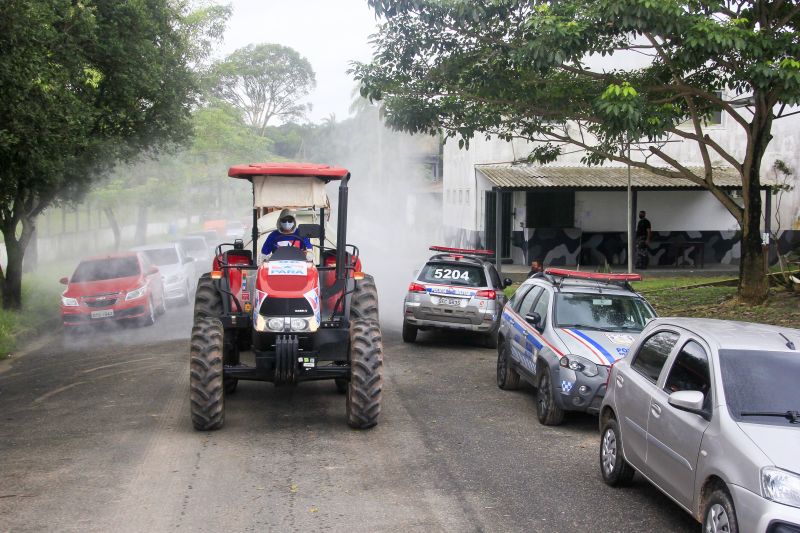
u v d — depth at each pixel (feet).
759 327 20.81
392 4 44.86
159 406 32.30
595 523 19.70
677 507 21.03
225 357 30.99
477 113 49.65
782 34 41.60
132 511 20.10
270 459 24.81
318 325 27.50
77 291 56.59
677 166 51.98
